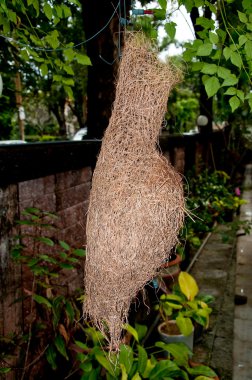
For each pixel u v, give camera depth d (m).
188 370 2.43
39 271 2.04
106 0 2.63
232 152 11.16
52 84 4.37
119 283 1.32
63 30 4.36
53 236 2.63
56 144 2.52
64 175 2.75
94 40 2.78
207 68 1.64
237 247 6.44
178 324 2.86
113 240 1.29
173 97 7.59
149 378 2.25
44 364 2.53
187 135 7.36
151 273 1.38
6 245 2.14
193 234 5.61
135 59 1.39
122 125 1.37
